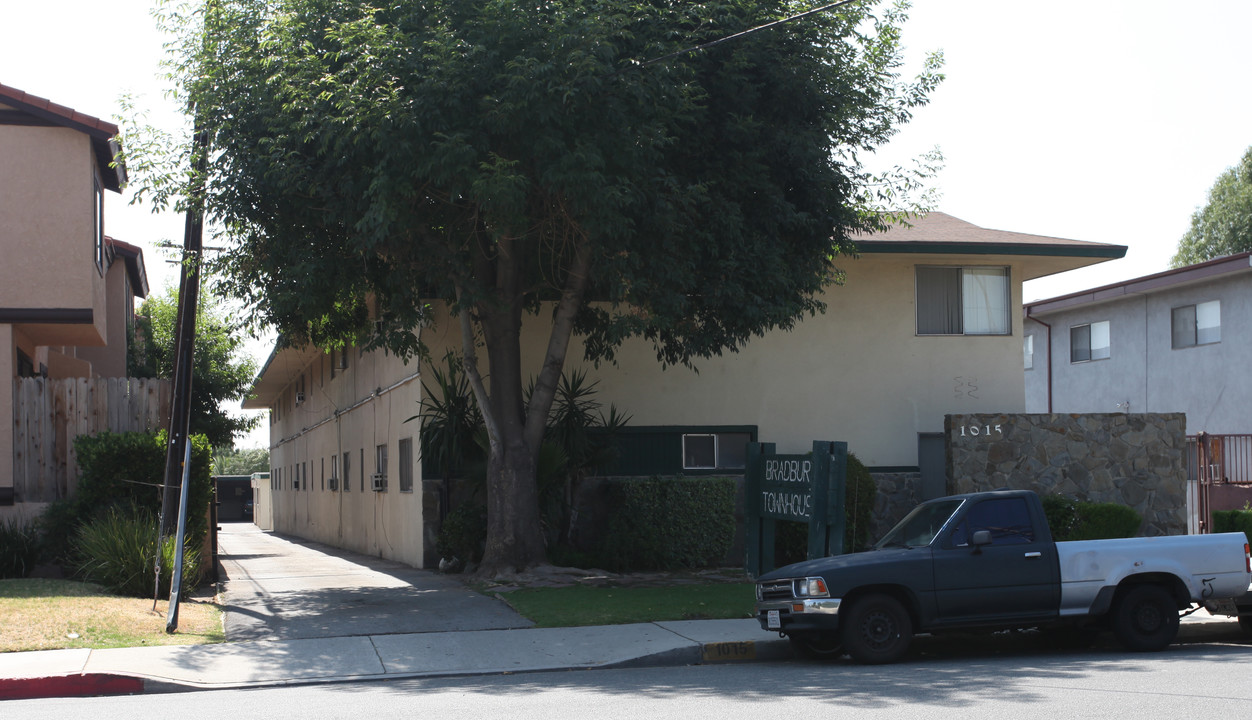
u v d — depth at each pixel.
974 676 9.59
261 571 19.39
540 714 8.09
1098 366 30.11
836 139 15.82
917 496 20.20
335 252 14.77
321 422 33.47
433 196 14.07
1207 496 19.97
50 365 22.09
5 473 16.08
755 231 14.93
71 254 16.84
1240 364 25.27
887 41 15.70
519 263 16.34
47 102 16.77
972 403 20.80
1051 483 18.67
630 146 13.12
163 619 12.57
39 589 13.45
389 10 13.66
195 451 15.93
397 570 18.69
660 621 12.74
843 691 8.90
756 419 20.08
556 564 17.05
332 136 13.16
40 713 8.52
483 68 12.89
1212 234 43.22
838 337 20.48
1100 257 20.61
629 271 13.85
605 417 19.53
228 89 14.08
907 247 19.92
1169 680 9.12
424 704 8.66
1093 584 10.98
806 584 10.54
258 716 8.23
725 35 14.45
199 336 29.52
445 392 17.86
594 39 12.70
